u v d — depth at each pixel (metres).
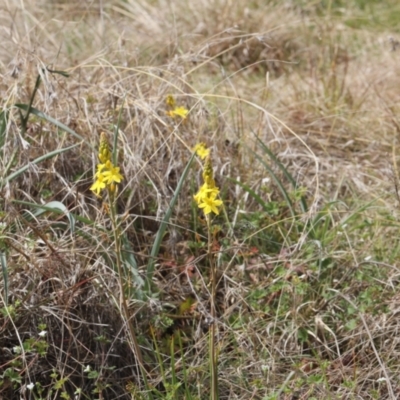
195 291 4.48
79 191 4.85
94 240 4.31
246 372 4.08
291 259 4.56
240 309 4.29
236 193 5.16
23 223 4.27
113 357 4.14
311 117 6.61
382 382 3.94
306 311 4.38
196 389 3.97
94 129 5.00
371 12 9.83
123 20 8.67
